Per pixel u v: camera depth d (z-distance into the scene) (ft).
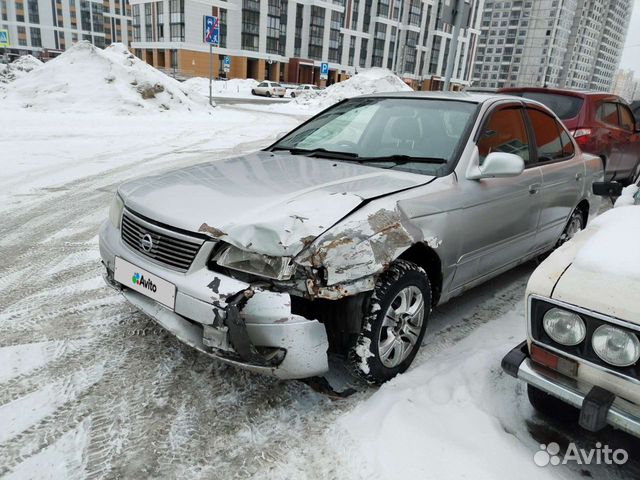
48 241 15.35
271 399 8.39
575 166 14.03
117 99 49.78
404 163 10.25
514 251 12.01
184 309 7.41
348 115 12.57
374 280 7.68
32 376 8.69
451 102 11.51
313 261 7.01
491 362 9.50
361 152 11.06
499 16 369.91
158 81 55.11
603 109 23.43
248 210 7.71
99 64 52.54
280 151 11.87
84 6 312.50
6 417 7.69
